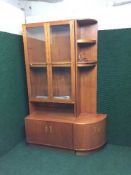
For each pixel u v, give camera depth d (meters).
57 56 2.91
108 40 2.87
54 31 2.86
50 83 2.97
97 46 2.94
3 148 2.85
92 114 3.10
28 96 3.24
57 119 2.92
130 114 2.95
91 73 3.05
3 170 2.51
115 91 2.98
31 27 2.88
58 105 3.30
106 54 2.92
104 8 2.87
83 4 3.05
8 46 2.87
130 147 3.03
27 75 3.06
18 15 3.14
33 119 2.99
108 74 2.97
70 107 3.24
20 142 3.26
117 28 2.83
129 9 2.74
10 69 2.94
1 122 2.78
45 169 2.52
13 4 3.22
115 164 2.60
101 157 2.77
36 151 2.97
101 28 2.91
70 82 2.95
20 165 2.61
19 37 3.14
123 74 2.89
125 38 2.79
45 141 3.00
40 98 3.07
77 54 2.82
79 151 2.83
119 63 2.88
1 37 2.71
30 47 3.01
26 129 3.07
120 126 3.04
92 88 3.10
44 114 3.17
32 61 3.04
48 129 2.94
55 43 2.88
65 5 3.14
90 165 2.59
